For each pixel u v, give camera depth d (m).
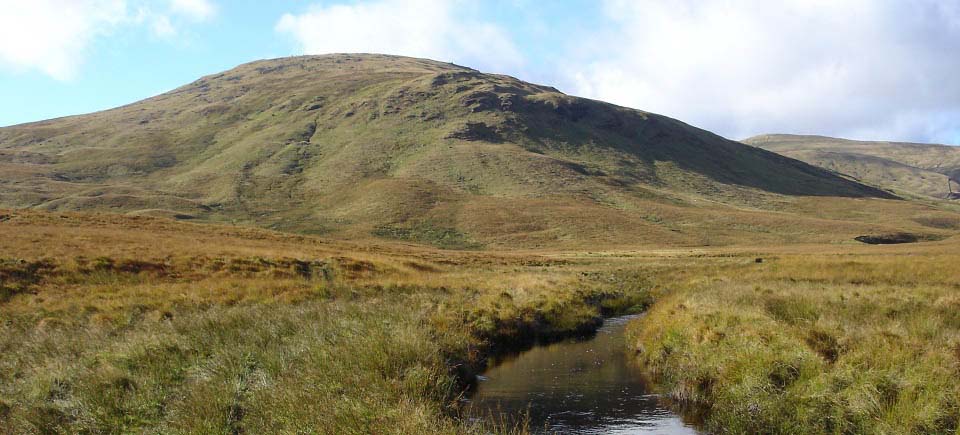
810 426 9.86
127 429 10.20
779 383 11.24
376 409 10.10
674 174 198.38
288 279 34.06
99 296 25.97
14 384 12.41
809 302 19.19
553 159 181.12
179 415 10.35
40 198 142.25
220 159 188.50
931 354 10.80
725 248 102.25
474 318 20.89
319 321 17.34
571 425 11.23
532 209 137.50
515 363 17.20
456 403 12.34
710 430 10.91
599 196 155.50
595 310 27.77
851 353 11.41
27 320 21.03
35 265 30.91
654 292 35.00
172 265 34.69
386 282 31.83
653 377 15.00
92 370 12.75
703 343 14.14
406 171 165.25
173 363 13.55
